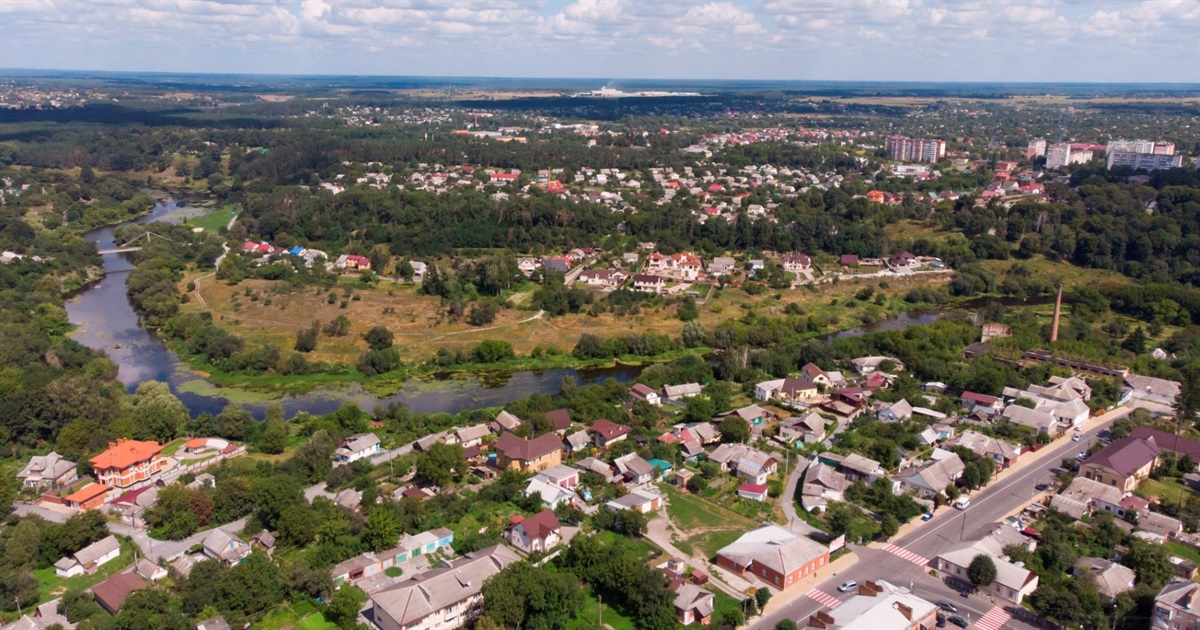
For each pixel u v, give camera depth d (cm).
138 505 15575
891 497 15962
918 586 13475
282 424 19700
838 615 11981
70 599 12288
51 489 16625
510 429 18938
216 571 12975
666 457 18012
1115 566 13388
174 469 17462
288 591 12938
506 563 13238
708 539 14925
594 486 16700
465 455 17638
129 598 12306
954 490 16188
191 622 11900
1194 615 11819
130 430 18412
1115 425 19425
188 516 14750
